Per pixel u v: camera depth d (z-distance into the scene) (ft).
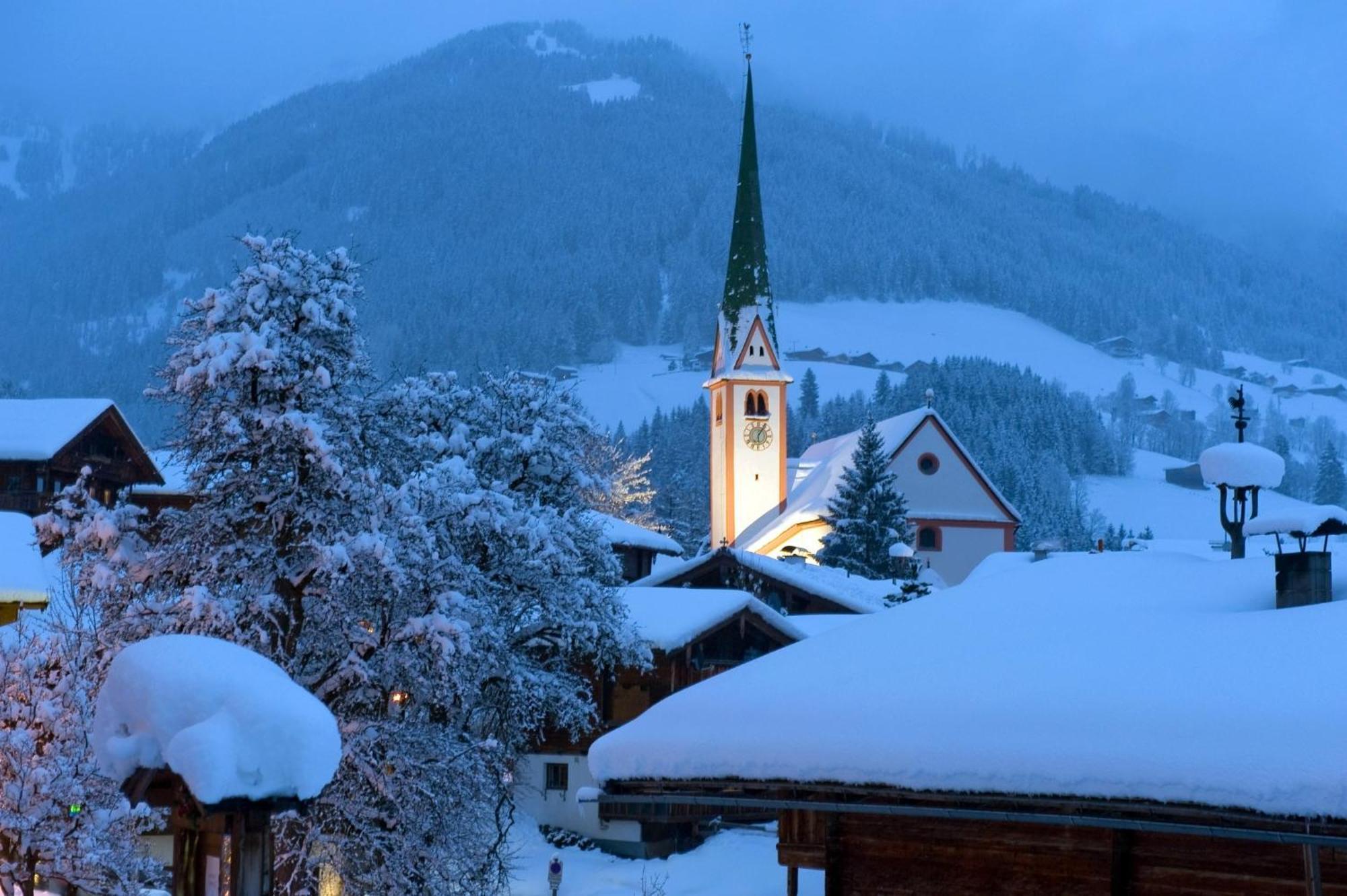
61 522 79.82
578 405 120.67
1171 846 39.75
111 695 31.58
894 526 271.28
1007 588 52.29
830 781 39.14
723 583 169.48
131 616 74.54
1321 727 32.65
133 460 189.26
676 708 45.32
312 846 77.82
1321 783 30.86
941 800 37.78
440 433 114.42
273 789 29.50
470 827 86.48
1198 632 41.45
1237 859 38.60
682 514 411.95
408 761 77.20
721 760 41.47
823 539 272.31
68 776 65.92
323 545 77.05
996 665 42.06
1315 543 51.21
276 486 80.43
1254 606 44.75
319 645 80.84
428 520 90.53
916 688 41.57
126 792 30.91
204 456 81.61
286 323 81.92
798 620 160.04
